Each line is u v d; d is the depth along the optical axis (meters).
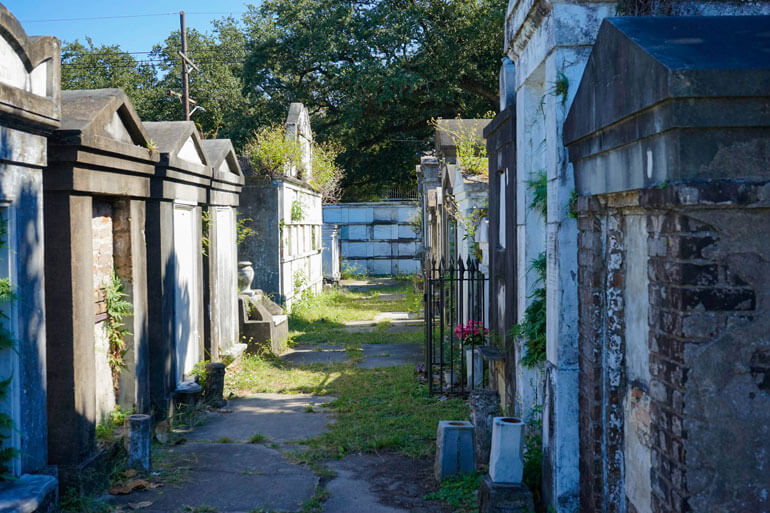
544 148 6.07
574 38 4.66
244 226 17.11
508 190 7.02
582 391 4.59
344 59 28.67
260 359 12.66
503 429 5.09
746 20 3.59
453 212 12.70
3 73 4.64
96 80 39.59
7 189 4.72
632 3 4.52
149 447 6.52
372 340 14.91
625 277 4.09
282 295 17.31
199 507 5.56
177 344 9.09
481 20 27.22
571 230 4.71
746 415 3.00
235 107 35.50
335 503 5.71
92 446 6.03
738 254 2.98
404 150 33.53
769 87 2.85
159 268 8.07
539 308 5.91
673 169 3.01
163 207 8.23
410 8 27.72
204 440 7.75
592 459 4.34
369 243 34.72
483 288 9.55
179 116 37.16
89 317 6.05
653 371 3.37
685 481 3.03
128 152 6.71
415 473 6.52
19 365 4.86
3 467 4.80
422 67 28.55
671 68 2.88
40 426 5.14
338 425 8.24
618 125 3.62
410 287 27.08
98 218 7.02
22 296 4.91
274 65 31.08
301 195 20.05
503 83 7.30
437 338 14.26
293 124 18.72
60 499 5.50
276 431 8.13
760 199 2.93
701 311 3.00
